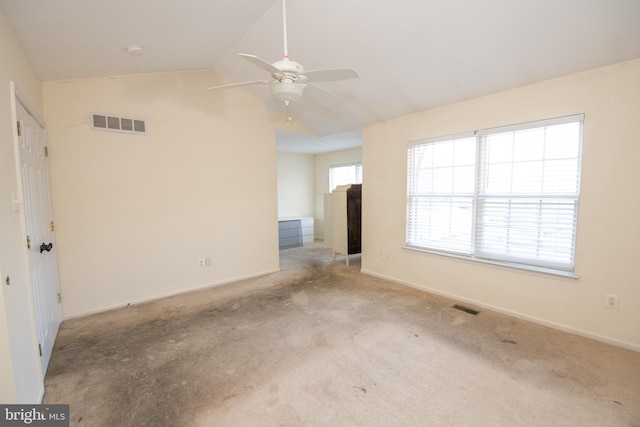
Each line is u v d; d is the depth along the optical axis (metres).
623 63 2.22
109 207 3.21
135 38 2.41
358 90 3.43
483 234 3.18
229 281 4.16
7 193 1.54
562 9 1.93
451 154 3.40
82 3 1.75
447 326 2.75
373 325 2.79
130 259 3.36
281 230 6.44
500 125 2.93
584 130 2.42
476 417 1.65
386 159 4.10
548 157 2.68
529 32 2.16
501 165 2.99
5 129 1.59
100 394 1.88
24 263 1.73
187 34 2.58
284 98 2.13
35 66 2.45
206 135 3.86
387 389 1.89
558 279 2.63
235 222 4.19
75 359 2.27
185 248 3.76
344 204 5.05
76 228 3.03
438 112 3.45
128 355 2.32
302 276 4.43
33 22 1.83
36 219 2.18
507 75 2.65
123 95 3.24
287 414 1.69
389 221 4.13
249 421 1.64
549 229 2.71
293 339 2.54
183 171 3.69
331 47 2.79
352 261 5.38
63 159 2.93
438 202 3.57
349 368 2.12
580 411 1.68
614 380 1.94
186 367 2.16
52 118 2.87
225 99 4.00
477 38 2.31
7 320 1.41
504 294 3.01
